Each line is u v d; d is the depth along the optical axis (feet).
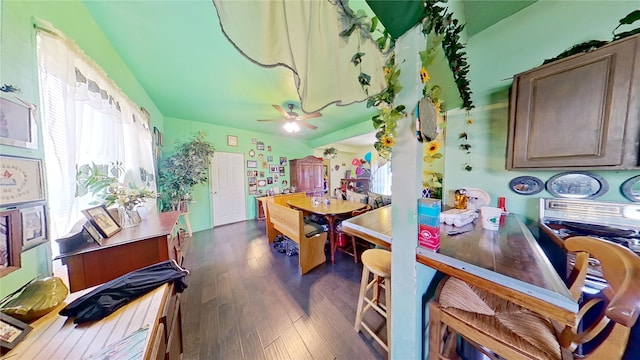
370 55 2.74
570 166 3.76
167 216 6.69
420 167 2.80
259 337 4.63
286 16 1.89
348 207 10.07
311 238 7.80
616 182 3.96
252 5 1.70
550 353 2.19
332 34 2.28
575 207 4.23
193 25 4.97
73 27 4.16
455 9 4.23
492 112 5.37
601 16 4.00
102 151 5.15
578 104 3.63
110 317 2.42
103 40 5.22
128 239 4.29
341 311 5.45
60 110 3.60
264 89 8.39
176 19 4.77
